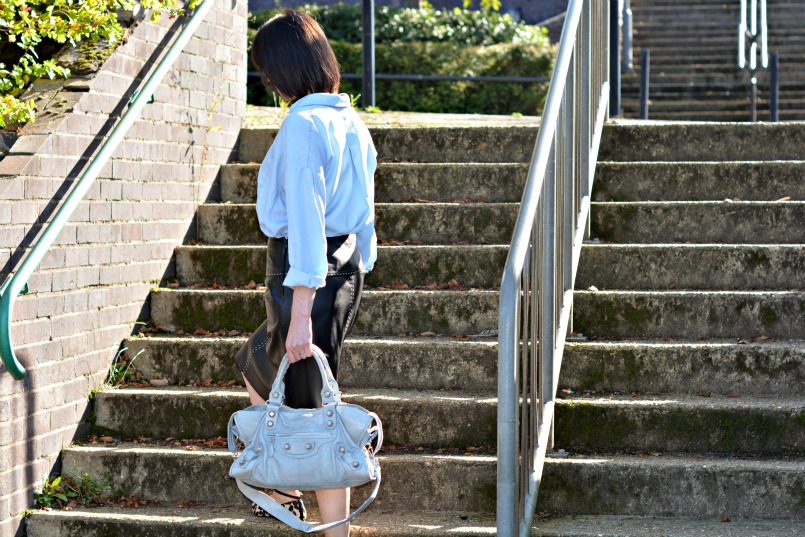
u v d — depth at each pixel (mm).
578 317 3895
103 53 3906
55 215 3176
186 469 3428
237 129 5082
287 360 2633
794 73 12062
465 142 4945
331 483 2637
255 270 4340
